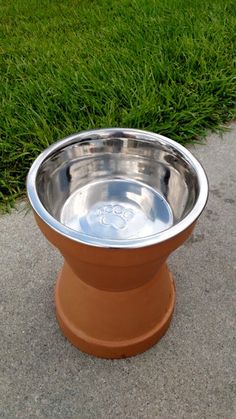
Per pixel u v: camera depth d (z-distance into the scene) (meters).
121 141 1.50
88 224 1.48
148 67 2.75
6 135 2.31
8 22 3.42
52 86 2.59
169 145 1.45
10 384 1.52
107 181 1.57
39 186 1.35
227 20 3.27
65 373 1.55
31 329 1.67
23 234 2.00
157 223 1.49
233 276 1.85
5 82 2.69
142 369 1.57
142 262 1.22
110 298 1.47
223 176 2.31
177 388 1.52
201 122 2.56
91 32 3.20
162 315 1.61
